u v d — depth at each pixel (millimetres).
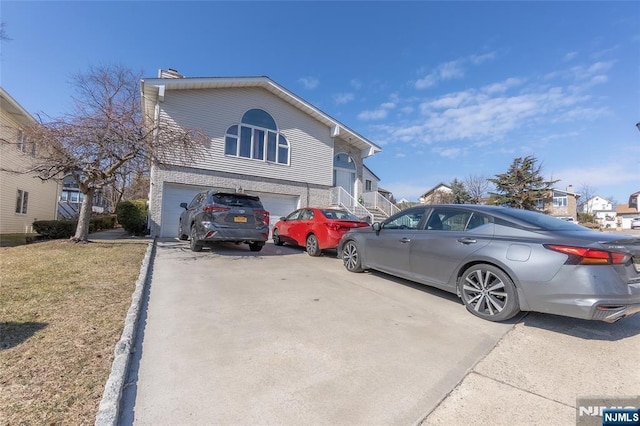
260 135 14711
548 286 3318
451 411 2141
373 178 30594
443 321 3756
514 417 2096
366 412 2098
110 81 10156
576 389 2426
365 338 3221
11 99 11586
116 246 8711
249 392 2271
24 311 3543
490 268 3812
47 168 8062
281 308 4055
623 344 3205
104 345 2828
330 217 8469
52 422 1852
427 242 4656
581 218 38594
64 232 12008
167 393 2240
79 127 7633
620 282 3084
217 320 3605
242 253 8500
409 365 2713
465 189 36062
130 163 9109
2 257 6688
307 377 2482
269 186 14750
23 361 2500
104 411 1932
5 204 12844
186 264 6684
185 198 12727
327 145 16797
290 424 1964
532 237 3605
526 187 31922
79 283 4750
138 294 4293
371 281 5586
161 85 11859
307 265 6980
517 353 2988
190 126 12781
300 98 15273
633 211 53625
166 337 3137
